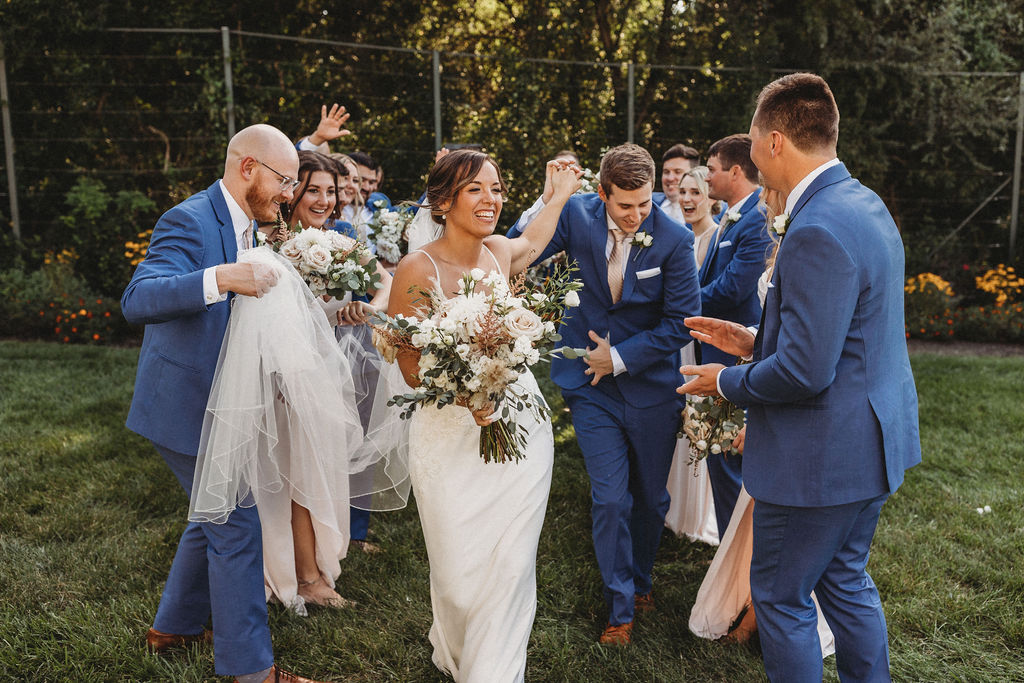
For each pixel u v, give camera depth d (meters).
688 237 3.16
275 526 3.14
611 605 3.12
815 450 2.22
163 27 9.81
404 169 10.37
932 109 11.01
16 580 3.36
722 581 3.10
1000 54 11.49
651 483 3.26
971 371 7.29
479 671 2.43
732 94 11.20
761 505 2.34
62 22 9.23
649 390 3.20
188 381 2.60
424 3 11.23
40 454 4.77
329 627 3.10
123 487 4.34
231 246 2.70
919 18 11.55
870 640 2.41
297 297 2.66
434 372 2.30
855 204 2.21
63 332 8.07
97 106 9.63
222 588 2.59
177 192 9.66
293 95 10.09
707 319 2.66
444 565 2.53
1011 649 2.99
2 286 8.37
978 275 10.85
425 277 2.55
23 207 9.41
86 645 2.88
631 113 10.57
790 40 11.30
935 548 3.77
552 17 11.16
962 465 4.87
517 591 2.49
